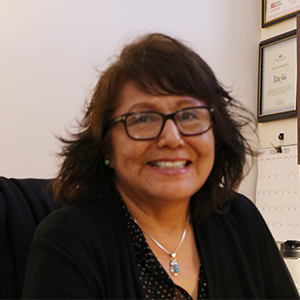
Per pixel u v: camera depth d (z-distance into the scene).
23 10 1.81
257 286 1.01
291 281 1.09
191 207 1.01
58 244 0.83
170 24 2.18
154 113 0.86
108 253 0.87
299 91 1.89
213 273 0.95
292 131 2.25
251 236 1.06
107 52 2.00
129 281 0.86
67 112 1.89
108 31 2.01
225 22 2.34
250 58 2.42
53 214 0.91
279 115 2.28
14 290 1.11
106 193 0.97
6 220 1.18
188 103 0.88
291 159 2.22
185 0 2.22
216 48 2.31
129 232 0.92
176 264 0.92
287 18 2.29
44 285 0.79
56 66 1.87
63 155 1.02
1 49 1.76
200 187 0.92
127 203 0.94
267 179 2.31
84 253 0.83
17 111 1.78
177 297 0.88
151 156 0.86
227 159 1.04
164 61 0.87
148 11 2.12
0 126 1.74
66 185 0.99
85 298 0.79
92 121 0.94
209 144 0.90
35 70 1.82
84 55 1.94
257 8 2.44
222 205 1.08
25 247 1.15
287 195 2.21
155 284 0.88
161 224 0.94
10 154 1.76
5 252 1.13
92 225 0.89
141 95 0.87
